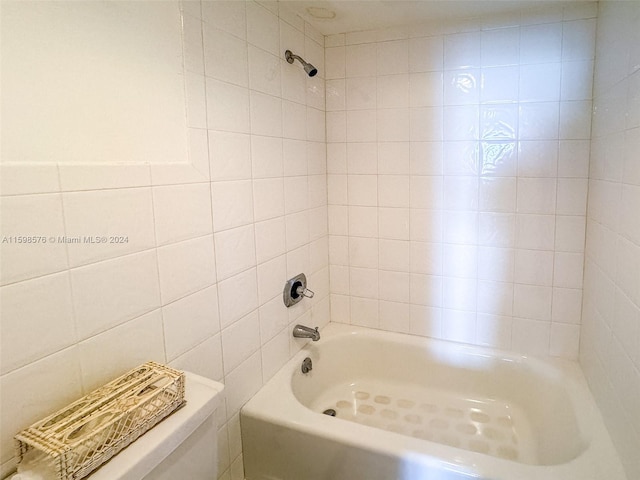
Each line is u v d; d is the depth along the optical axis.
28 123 0.84
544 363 1.89
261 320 1.68
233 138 1.45
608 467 1.25
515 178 1.89
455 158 1.97
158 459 0.86
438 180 2.02
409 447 1.35
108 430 0.81
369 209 2.18
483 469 1.25
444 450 1.33
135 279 1.09
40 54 0.86
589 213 1.76
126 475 0.79
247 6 1.49
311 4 1.71
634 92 1.20
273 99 1.68
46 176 0.87
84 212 0.95
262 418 1.54
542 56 1.77
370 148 2.12
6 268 0.81
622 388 1.26
